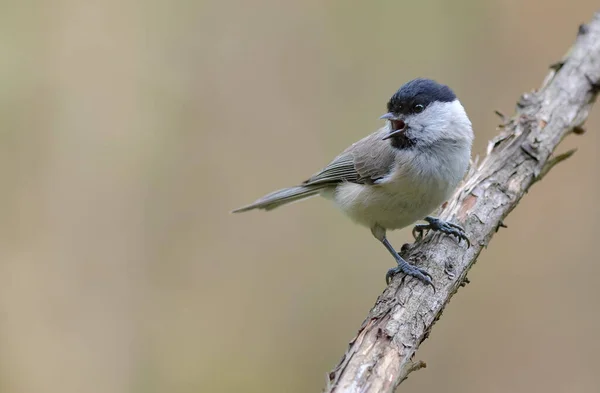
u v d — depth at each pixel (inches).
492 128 486.3
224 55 516.7
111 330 453.4
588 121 462.9
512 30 492.1
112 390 442.3
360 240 459.2
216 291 465.7
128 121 502.0
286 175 501.7
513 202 298.4
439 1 499.5
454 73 498.3
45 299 456.8
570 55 360.2
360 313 448.1
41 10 503.2
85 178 490.0
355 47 510.0
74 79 501.4
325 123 508.4
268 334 451.8
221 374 441.7
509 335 421.7
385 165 301.0
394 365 213.8
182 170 502.0
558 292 427.8
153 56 511.8
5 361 438.6
